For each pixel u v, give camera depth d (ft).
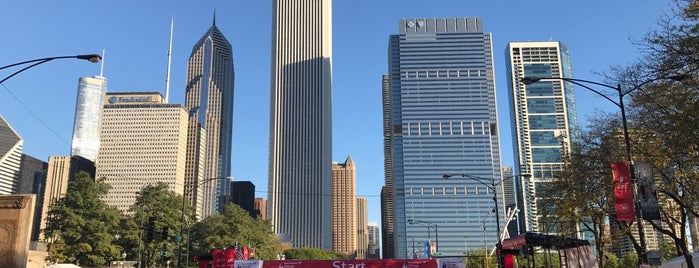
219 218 346.33
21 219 135.74
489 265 331.77
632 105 100.37
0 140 369.91
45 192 414.82
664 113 92.53
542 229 183.83
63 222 238.27
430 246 314.35
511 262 134.51
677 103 83.71
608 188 120.57
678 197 107.86
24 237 135.85
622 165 85.87
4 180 369.91
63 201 248.73
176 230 274.98
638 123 105.60
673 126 89.66
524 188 395.14
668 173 105.60
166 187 290.35
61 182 419.95
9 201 136.77
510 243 144.77
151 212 271.28
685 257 111.24
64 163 426.51
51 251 229.86
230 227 331.57
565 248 129.90
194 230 345.72
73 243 237.86
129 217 281.13
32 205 138.82
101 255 240.94
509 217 365.81
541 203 157.58
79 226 239.71
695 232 188.65
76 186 249.34
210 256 140.46
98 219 247.50
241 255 147.95
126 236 258.57
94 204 248.11
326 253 622.54
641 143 106.93
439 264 111.65
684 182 107.24
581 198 123.13
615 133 113.39
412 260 112.47
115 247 248.11
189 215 304.30
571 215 130.31
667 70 83.05
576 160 129.29
